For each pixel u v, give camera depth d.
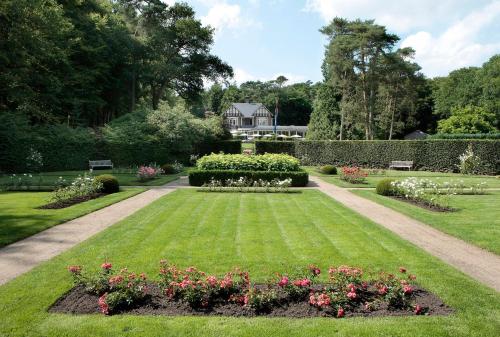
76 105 28.30
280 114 90.31
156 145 26.56
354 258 6.24
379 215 10.09
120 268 5.64
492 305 4.45
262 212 10.23
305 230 8.17
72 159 24.55
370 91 37.75
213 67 42.38
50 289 4.80
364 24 34.91
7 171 21.59
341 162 29.75
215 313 4.21
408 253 6.53
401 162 27.00
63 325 3.90
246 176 16.48
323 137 39.19
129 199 12.46
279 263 5.91
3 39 19.92
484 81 45.12
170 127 26.98
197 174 16.42
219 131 31.58
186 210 10.43
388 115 43.62
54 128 24.28
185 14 39.53
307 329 3.86
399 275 5.45
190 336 3.72
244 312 4.23
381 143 28.28
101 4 33.41
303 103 90.00
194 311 4.25
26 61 21.27
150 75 36.94
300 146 30.92
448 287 4.98
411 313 4.23
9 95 22.36
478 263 6.18
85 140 25.08
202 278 5.19
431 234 8.08
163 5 38.16
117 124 27.27
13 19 19.80
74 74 27.31
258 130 79.19
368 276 5.41
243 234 7.77
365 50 34.75
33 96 23.11
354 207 11.28
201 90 43.25
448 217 9.59
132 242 7.08
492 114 40.75
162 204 11.40
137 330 3.81
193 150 30.00
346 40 34.47
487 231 8.09
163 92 44.91
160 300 4.50
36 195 12.91
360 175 18.30
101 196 12.86
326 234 7.84
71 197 12.14
